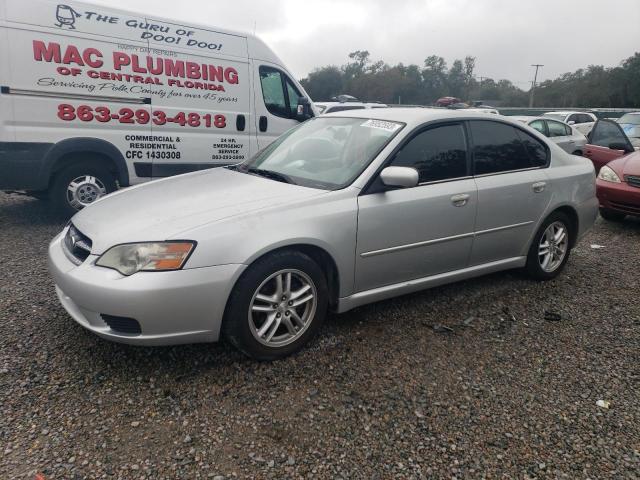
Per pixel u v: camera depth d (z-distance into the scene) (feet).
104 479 6.77
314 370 9.57
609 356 10.55
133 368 9.34
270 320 9.59
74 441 7.42
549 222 14.16
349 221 10.15
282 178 11.29
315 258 10.29
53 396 8.42
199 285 8.61
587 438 7.99
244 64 22.70
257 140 23.80
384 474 7.09
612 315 12.59
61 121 18.17
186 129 21.34
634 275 15.66
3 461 6.96
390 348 10.48
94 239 9.16
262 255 9.16
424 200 11.20
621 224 23.09
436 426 8.13
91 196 19.99
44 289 12.67
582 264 16.62
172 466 7.05
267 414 8.23
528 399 8.95
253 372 9.40
